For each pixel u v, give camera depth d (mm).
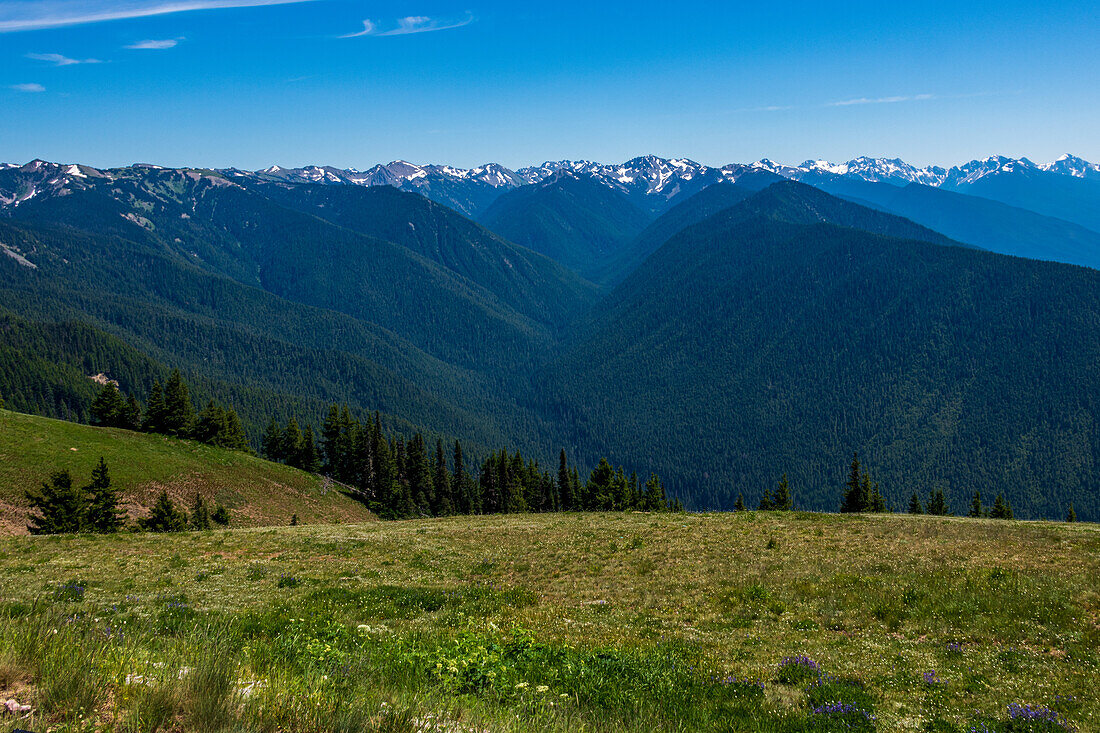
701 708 11570
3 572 26828
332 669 10352
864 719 11148
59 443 76500
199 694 7547
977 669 14000
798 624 18641
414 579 27797
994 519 43281
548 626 18688
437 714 8703
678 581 25422
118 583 24438
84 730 6598
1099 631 16062
